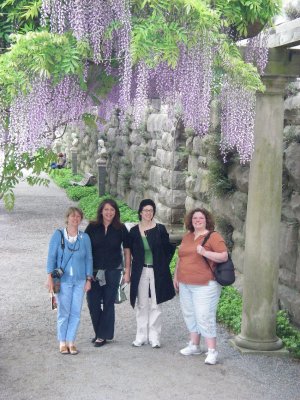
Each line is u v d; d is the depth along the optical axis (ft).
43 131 16.63
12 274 35.04
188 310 21.52
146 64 15.97
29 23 16.51
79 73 15.79
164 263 22.36
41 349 22.15
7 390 18.20
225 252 20.58
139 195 53.31
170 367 20.45
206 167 34.30
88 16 15.21
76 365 20.47
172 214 41.96
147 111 49.21
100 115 19.84
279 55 20.52
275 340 22.26
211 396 17.99
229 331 24.90
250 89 17.46
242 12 16.98
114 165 65.31
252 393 18.29
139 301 22.52
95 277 22.22
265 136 21.53
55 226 53.16
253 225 21.95
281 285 25.63
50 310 27.63
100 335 22.54
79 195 72.95
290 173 24.34
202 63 16.51
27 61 14.83
